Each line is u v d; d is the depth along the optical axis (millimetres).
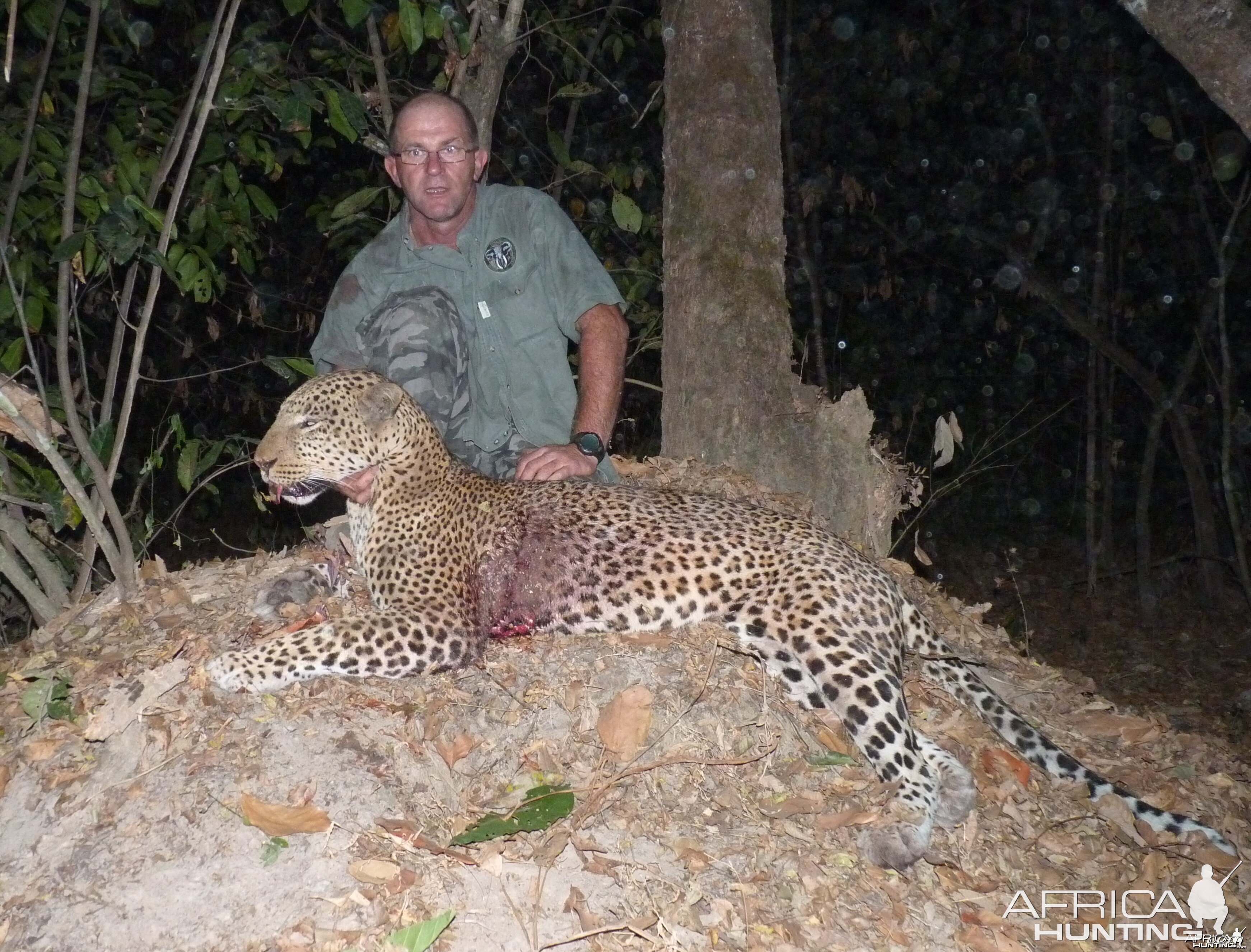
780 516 4535
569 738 3975
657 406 10141
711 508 4516
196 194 5973
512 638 4406
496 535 4430
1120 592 11430
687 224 6383
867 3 11203
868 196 11711
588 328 5207
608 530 4395
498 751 3912
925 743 4250
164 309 8859
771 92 6469
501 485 4621
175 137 4910
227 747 3783
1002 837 4176
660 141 9844
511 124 9148
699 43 6395
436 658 4195
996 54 11383
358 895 3344
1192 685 9336
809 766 4094
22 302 4805
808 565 4301
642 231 8852
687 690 4148
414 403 4695
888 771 4016
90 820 3627
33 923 3367
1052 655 10055
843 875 3727
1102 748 5027
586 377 5105
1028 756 4531
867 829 3848
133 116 5863
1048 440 13219
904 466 6129
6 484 4957
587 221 8781
